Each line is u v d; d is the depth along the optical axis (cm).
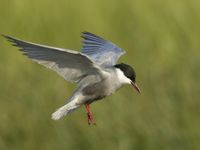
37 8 1719
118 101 1320
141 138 1292
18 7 1712
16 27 1678
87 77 942
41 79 1386
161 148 1290
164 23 1714
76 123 1307
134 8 1755
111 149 1282
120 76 998
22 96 1342
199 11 1744
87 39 1084
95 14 1731
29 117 1316
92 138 1289
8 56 1502
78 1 1755
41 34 1672
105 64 1030
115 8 1756
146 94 1366
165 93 1363
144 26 1708
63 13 1717
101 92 959
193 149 1296
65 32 1677
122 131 1292
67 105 939
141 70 1469
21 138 1302
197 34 1686
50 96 1345
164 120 1314
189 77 1414
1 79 1388
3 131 1305
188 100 1349
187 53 1556
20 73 1410
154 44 1636
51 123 1307
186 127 1316
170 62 1549
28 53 871
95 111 1309
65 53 886
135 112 1312
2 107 1328
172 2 1761
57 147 1287
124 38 1670
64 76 921
